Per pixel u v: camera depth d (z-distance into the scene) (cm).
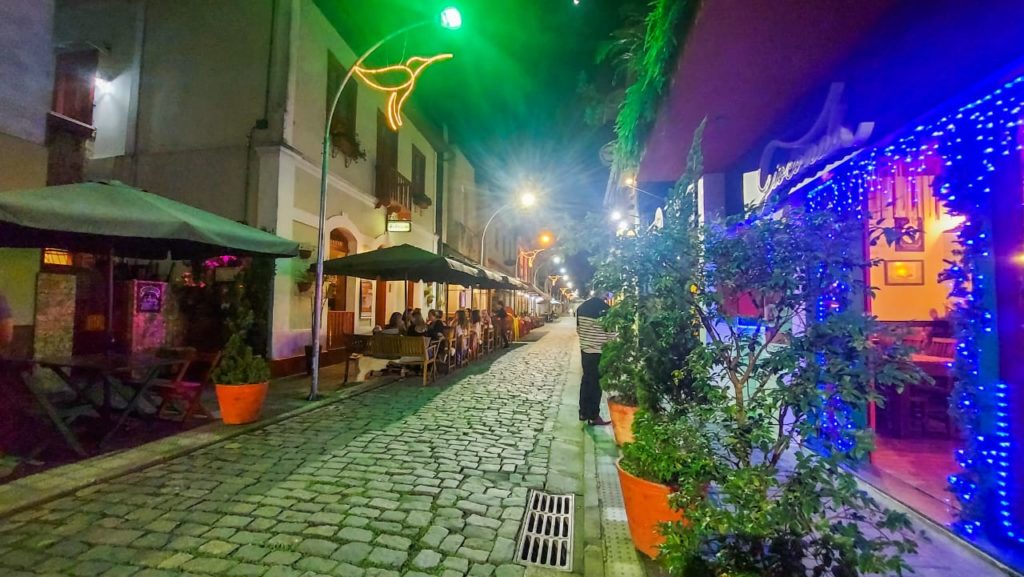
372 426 637
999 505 289
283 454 516
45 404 466
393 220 1498
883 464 441
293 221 1049
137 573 291
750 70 381
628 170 695
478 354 1474
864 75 355
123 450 504
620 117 585
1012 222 285
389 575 295
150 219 485
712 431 249
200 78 1054
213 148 1034
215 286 975
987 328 296
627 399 534
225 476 450
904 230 220
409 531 351
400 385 962
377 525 358
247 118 1024
